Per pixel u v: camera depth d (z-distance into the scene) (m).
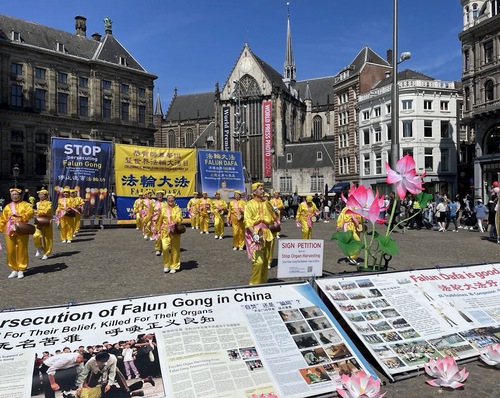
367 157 56.72
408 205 27.59
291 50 109.06
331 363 4.96
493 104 38.38
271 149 83.50
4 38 59.03
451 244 18.36
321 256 6.76
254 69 86.50
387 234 8.64
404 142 49.84
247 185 78.56
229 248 17.22
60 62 64.31
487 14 39.47
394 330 5.74
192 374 4.47
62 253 15.67
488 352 5.54
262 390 4.48
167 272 11.75
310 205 16.86
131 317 4.96
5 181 58.78
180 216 11.76
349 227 13.99
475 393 4.87
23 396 4.06
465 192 50.84
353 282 6.31
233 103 87.25
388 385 5.04
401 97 49.91
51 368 4.30
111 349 4.54
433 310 6.21
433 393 4.86
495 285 6.97
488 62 39.25
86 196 26.56
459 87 56.00
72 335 4.64
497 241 18.95
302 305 5.62
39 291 9.61
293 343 5.09
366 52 64.56
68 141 26.16
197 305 5.26
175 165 29.27
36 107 62.06
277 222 9.38
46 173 62.97
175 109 115.31
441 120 50.06
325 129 97.44
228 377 4.53
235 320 5.17
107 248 17.19
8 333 4.59
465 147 52.19
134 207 25.95
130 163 28.12
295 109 93.31
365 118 56.81
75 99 65.94
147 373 4.41
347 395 4.50
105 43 71.19
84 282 10.52
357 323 5.71
